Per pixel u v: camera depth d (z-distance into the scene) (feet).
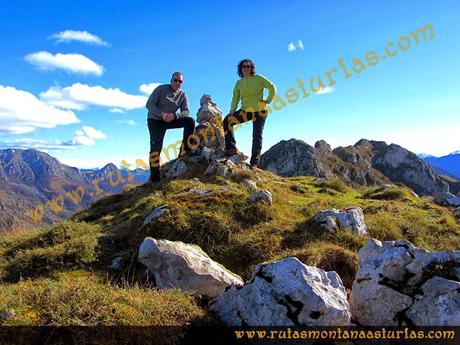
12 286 23.07
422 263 22.15
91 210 52.80
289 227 36.96
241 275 31.68
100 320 18.63
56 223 49.88
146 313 19.89
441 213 46.19
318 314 19.38
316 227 35.94
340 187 59.36
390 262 22.26
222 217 38.29
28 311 18.81
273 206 41.16
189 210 39.40
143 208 45.34
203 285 26.22
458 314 19.95
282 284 20.25
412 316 20.83
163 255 27.30
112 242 38.24
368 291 22.26
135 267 32.86
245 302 20.66
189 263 26.94
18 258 35.83
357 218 36.50
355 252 32.68
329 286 20.65
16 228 50.01
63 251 34.96
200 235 36.50
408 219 41.09
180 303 21.67
